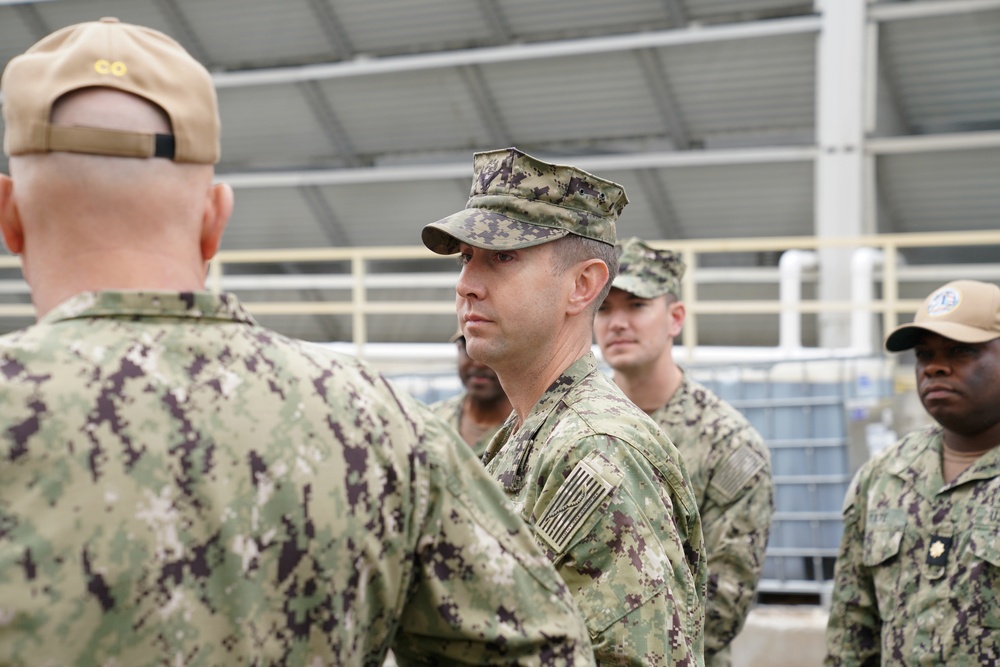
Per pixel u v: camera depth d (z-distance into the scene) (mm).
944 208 11305
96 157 1076
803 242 8336
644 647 1649
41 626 968
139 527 1013
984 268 10922
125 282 1104
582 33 11078
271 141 12828
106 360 1056
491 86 11609
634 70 11078
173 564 1022
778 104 11086
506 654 1209
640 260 3547
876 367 5328
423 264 13094
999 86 10625
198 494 1044
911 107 11156
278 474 1086
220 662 1038
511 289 1959
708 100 11234
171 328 1101
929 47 10531
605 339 3559
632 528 1707
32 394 1016
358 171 12344
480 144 12234
